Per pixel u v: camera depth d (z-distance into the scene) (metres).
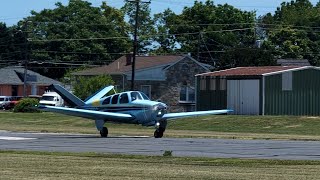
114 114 118.81
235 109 196.50
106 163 67.62
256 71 196.25
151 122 118.44
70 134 126.69
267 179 54.88
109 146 90.94
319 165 65.94
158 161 69.69
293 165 66.00
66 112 119.44
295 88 193.00
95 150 84.31
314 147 89.00
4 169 62.09
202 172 59.66
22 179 54.75
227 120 166.12
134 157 73.94
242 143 97.44
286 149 85.44
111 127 161.50
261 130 151.62
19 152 81.19
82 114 119.25
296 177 56.12
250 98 193.25
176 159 71.62
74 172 59.66
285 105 192.00
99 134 127.81
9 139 107.31
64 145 93.25
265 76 190.50
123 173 58.84
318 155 76.75
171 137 118.44
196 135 126.69
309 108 194.12
